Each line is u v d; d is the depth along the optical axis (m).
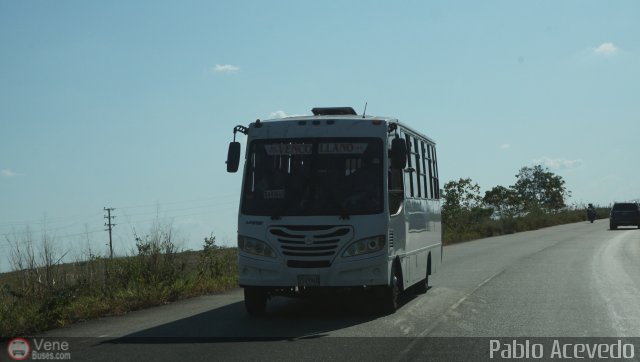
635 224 54.03
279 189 12.47
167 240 17.58
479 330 10.86
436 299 14.83
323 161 12.52
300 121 12.77
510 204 66.38
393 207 12.80
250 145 12.84
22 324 11.46
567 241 38.66
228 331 11.13
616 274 19.92
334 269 12.05
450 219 48.00
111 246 17.02
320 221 12.16
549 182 109.00
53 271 14.16
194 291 16.80
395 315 12.62
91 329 11.77
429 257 16.69
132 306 14.39
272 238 12.26
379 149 12.55
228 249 21.52
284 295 12.42
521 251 30.84
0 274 14.34
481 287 17.03
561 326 11.16
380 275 12.12
